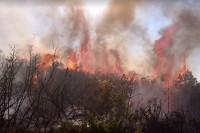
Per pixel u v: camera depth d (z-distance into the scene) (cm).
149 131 805
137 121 845
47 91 938
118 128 713
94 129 688
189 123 900
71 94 1003
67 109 980
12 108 905
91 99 895
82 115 900
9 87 803
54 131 711
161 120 881
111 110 850
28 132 718
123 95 899
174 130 822
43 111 886
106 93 879
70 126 707
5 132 689
